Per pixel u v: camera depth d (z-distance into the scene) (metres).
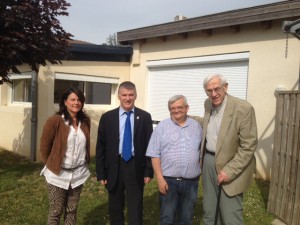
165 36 9.47
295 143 4.78
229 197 3.48
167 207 3.65
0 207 5.15
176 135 3.62
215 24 7.97
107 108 10.20
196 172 3.68
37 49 5.95
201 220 4.91
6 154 9.48
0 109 10.52
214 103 3.44
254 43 7.64
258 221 5.01
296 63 6.96
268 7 7.02
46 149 3.74
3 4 5.68
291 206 4.79
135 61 10.33
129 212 3.93
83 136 3.82
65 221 3.97
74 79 9.22
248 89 7.77
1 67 6.02
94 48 9.45
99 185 6.46
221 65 8.47
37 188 6.18
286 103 5.08
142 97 10.27
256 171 7.58
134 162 3.89
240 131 3.36
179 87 9.46
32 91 8.55
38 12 5.94
